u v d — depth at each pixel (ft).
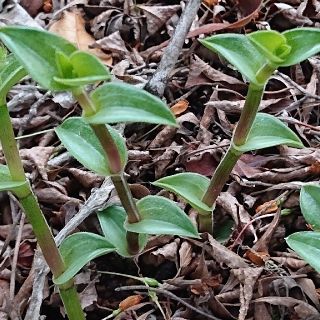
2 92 0.95
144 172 1.55
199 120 1.65
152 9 1.88
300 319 1.26
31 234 1.46
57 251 1.09
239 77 1.73
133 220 1.15
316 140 1.60
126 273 1.41
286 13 1.85
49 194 1.50
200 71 1.71
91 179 1.51
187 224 1.15
